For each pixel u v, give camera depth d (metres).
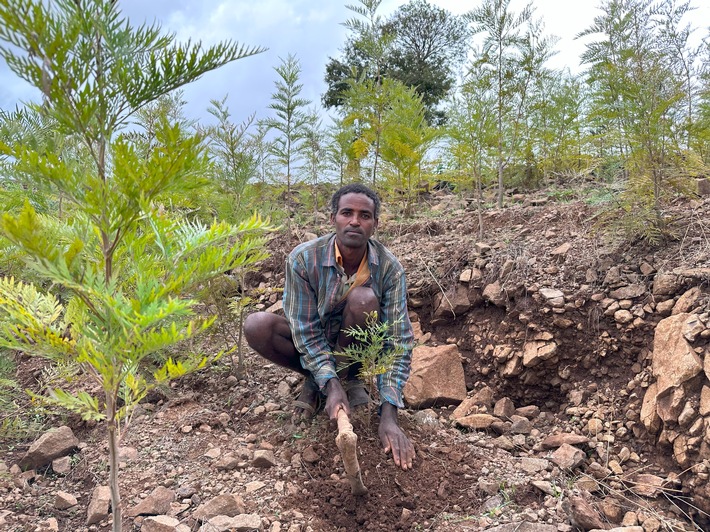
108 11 1.66
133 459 3.09
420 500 2.80
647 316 3.50
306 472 2.97
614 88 4.18
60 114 1.63
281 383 3.80
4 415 3.49
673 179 3.87
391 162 5.68
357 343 3.22
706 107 5.01
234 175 4.19
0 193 3.23
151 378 3.68
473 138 5.11
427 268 4.43
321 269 3.19
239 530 2.52
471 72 5.38
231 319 3.80
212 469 2.99
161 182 1.64
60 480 3.03
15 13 1.47
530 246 4.30
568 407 3.60
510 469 3.02
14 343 1.75
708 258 3.53
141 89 1.72
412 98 6.38
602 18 5.04
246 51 1.74
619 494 2.87
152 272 1.81
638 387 3.38
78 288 1.63
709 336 3.06
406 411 3.56
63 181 1.65
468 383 3.96
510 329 3.91
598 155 6.05
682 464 2.93
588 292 3.72
